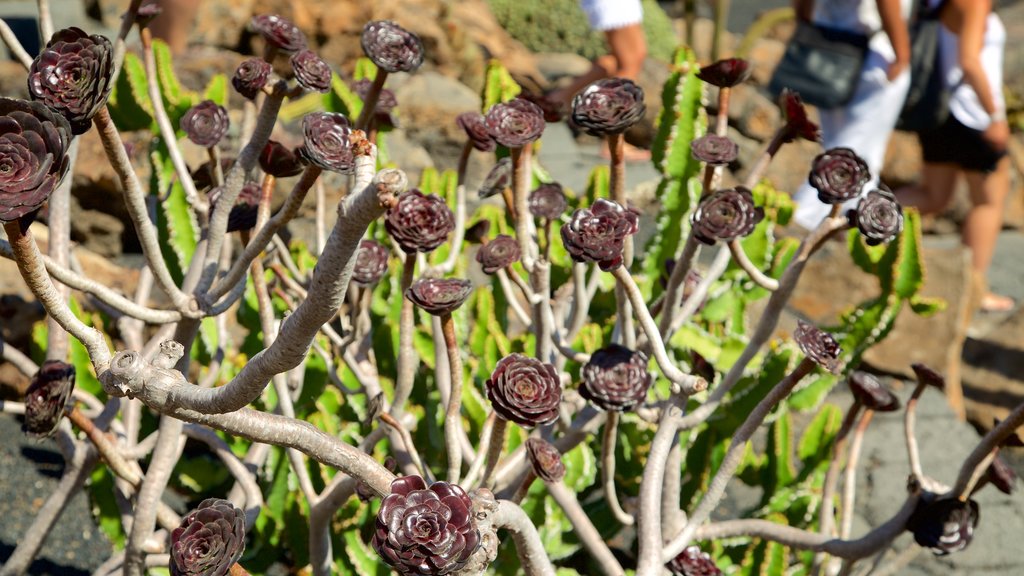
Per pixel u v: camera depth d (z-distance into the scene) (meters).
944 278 4.11
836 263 4.37
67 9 6.27
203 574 1.06
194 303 1.61
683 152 2.62
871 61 4.39
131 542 1.80
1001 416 4.12
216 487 2.65
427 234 1.59
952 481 3.18
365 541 2.41
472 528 1.00
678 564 1.71
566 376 1.97
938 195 5.37
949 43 4.63
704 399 2.46
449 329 1.56
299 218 3.79
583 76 5.85
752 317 4.06
